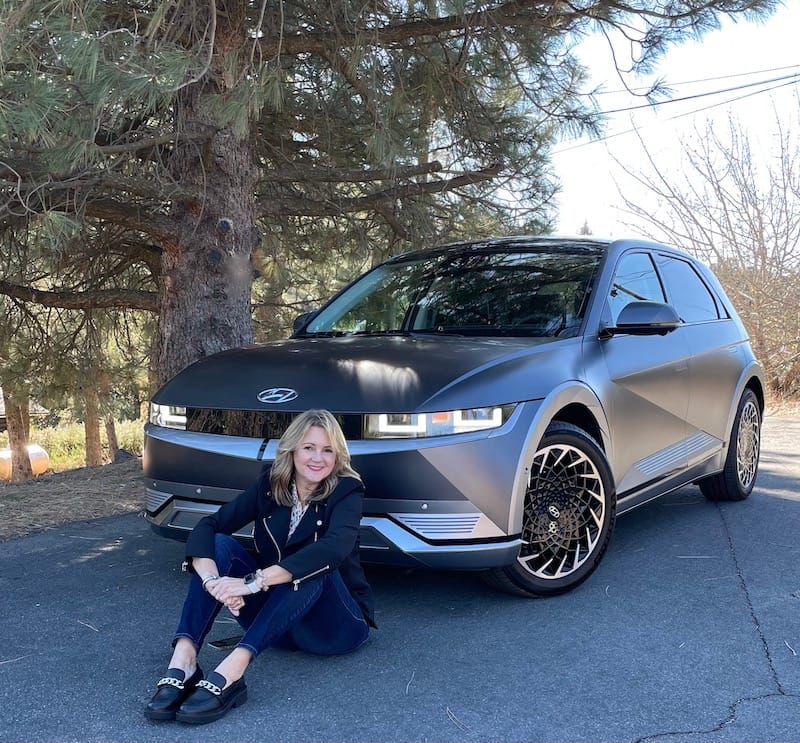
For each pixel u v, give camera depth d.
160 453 3.76
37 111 3.98
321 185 8.26
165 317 7.02
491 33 6.90
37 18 4.04
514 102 8.12
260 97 4.92
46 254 7.60
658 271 5.09
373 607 3.60
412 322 4.56
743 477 5.78
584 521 3.78
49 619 3.48
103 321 10.76
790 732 2.46
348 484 2.96
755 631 3.27
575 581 3.73
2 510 5.72
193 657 2.67
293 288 11.45
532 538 3.58
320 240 9.49
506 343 3.87
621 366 4.19
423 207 8.56
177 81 4.22
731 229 13.94
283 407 3.47
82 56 3.86
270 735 2.47
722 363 5.35
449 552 3.29
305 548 2.78
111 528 5.21
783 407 13.29
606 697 2.69
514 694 2.72
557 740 2.42
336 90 7.66
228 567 2.87
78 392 11.12
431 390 3.38
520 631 3.28
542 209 8.87
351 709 2.63
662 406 4.55
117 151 5.52
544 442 3.57
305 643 2.93
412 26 6.71
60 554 4.56
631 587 3.83
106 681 2.86
